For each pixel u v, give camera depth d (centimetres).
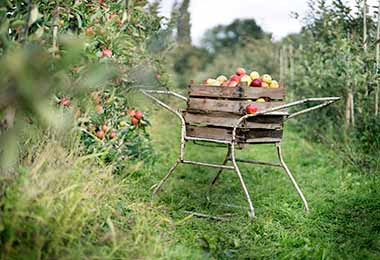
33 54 202
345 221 364
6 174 247
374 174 486
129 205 328
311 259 294
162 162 560
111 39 362
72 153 293
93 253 238
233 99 361
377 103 560
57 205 247
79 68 233
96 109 365
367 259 296
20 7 263
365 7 585
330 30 673
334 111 692
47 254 223
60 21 310
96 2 371
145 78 435
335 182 480
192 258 280
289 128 853
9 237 218
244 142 362
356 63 596
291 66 891
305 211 380
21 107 218
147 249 265
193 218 365
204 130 371
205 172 530
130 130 438
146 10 535
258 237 331
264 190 456
